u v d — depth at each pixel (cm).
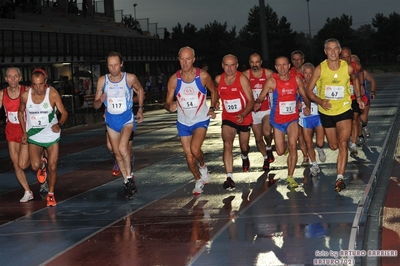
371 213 801
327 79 937
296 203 886
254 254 648
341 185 917
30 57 3167
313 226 746
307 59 11119
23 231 821
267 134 1181
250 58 1170
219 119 2470
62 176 1292
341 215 791
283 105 995
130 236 758
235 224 785
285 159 1330
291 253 644
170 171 1269
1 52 2928
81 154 1647
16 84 1009
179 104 962
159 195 1019
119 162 1017
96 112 3350
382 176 1059
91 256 681
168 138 1916
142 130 2236
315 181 1050
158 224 812
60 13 4722
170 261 643
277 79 993
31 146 981
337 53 930
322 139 1169
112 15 5738
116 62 982
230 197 963
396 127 1780
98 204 976
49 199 984
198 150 955
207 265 621
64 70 3516
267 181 1084
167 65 5175
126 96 1001
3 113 2944
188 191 1039
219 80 1023
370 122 1941
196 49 5738
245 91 999
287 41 10069
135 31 5569
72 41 3550
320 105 938
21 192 1133
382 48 11700
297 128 1007
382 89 3850
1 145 1991
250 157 1395
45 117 970
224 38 8744
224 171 1221
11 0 4231
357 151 1277
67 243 745
